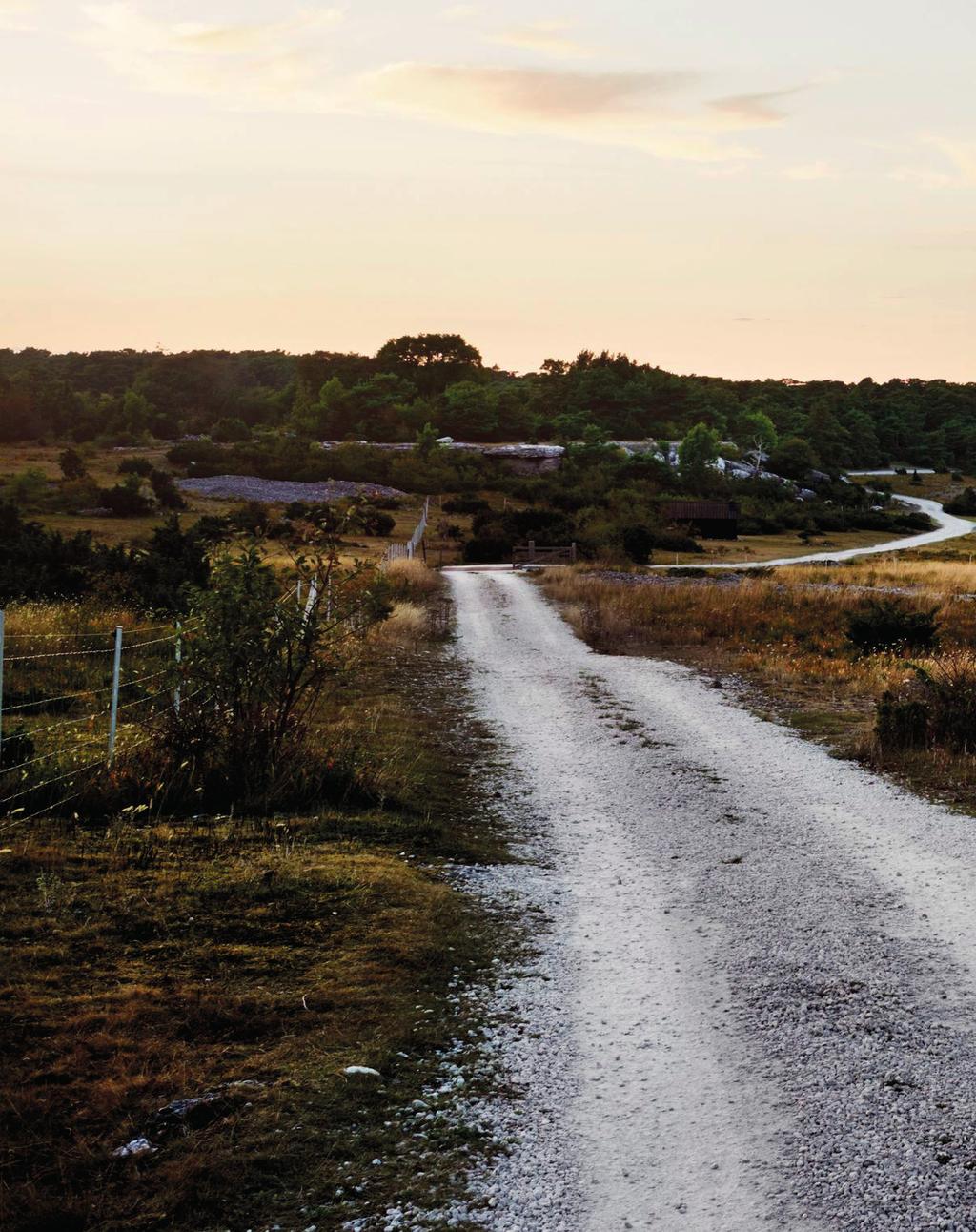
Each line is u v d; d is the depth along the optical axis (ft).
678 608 88.74
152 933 20.38
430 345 654.53
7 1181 12.92
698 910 24.44
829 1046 17.87
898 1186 13.98
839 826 31.37
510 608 93.61
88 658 48.67
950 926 23.48
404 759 37.45
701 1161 14.51
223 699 31.17
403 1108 15.39
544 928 23.04
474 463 369.50
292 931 21.13
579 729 45.55
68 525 195.52
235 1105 14.92
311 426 498.28
